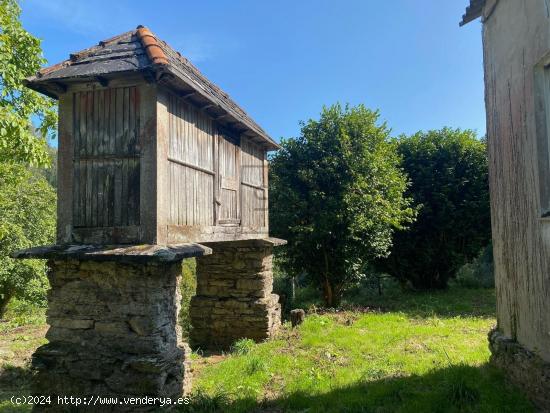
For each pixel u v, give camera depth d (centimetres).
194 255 470
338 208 1078
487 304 1130
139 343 455
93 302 474
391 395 449
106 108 490
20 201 1502
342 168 1113
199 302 864
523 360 424
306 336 779
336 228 1101
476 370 495
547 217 377
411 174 1412
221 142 665
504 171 499
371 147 1141
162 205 476
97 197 489
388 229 1176
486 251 1858
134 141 479
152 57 457
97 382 462
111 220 483
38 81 478
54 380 469
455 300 1217
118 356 456
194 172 568
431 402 408
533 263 418
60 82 486
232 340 834
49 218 1606
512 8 464
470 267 1889
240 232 732
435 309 1058
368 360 611
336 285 1175
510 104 475
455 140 1403
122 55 492
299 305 1252
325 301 1182
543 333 397
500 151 512
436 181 1399
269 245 830
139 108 480
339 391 481
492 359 512
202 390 525
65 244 489
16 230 1377
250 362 613
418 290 1487
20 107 736
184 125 541
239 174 741
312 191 1091
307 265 1176
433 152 1413
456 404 402
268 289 866
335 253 1121
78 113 500
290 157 1177
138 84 479
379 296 1431
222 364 661
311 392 495
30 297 1581
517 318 463
